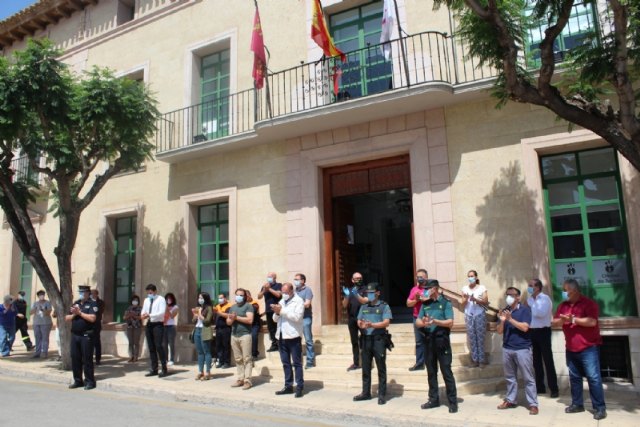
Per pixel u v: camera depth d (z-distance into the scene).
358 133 10.79
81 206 11.22
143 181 13.90
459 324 9.22
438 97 9.55
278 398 7.74
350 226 12.29
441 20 10.34
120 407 7.59
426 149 10.03
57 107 10.28
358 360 8.84
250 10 12.91
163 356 9.97
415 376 8.05
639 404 7.00
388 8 10.41
